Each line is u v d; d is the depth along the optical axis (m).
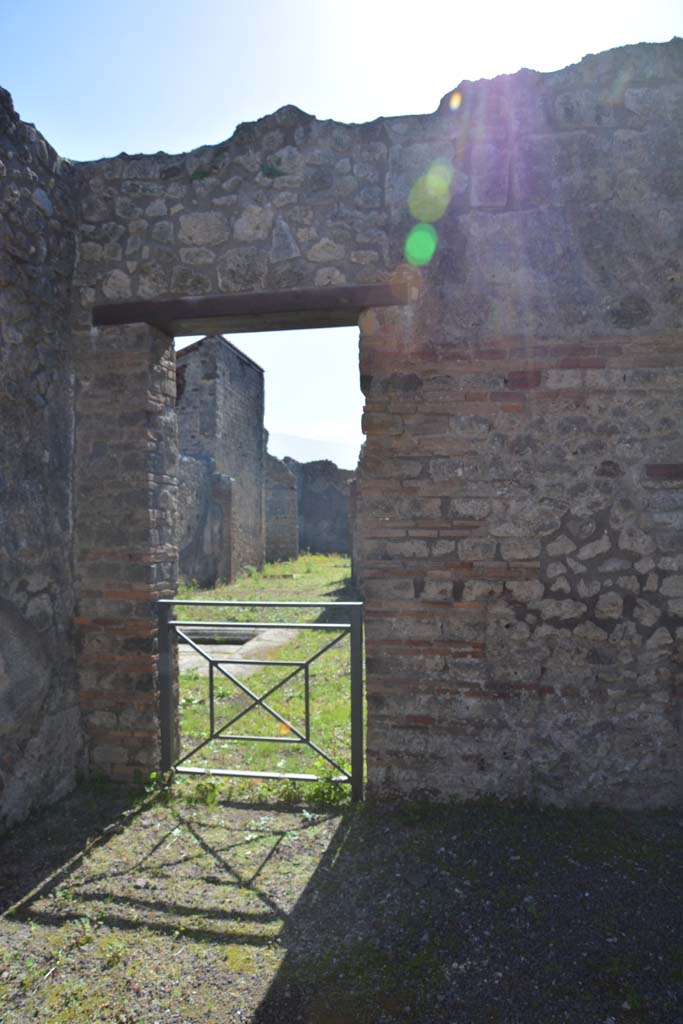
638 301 3.33
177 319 3.66
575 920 2.50
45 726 3.46
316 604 3.57
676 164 3.31
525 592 3.37
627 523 3.33
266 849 3.05
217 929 2.49
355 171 3.52
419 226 3.46
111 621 3.71
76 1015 2.08
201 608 9.88
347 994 2.15
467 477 3.40
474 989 2.17
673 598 3.31
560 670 3.36
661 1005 2.09
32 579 3.39
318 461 24.52
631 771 3.34
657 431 3.33
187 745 4.38
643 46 3.33
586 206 3.35
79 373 3.74
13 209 3.26
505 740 3.39
